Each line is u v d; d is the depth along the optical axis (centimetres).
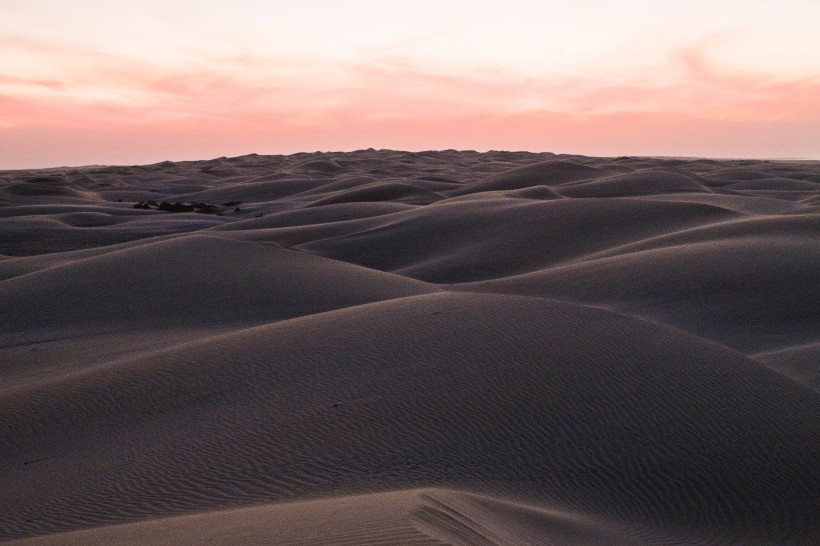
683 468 927
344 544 461
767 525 841
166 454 982
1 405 1297
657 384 1134
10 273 3278
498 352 1221
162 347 1897
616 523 774
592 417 1025
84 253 3747
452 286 2709
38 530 784
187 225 5847
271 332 1486
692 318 2105
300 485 849
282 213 5572
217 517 662
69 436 1134
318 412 1055
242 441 989
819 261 2411
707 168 12738
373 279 2703
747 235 2920
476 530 532
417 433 972
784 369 1567
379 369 1194
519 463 902
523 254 3534
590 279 2552
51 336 2125
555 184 7875
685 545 738
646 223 3697
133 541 581
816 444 1027
